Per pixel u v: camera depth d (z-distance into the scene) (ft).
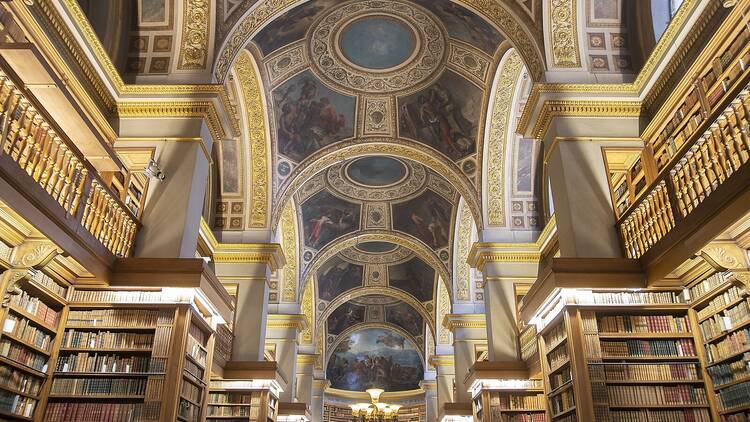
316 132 53.26
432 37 45.75
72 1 24.82
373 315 104.68
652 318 25.43
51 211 19.63
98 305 25.36
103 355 24.95
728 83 22.47
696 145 20.47
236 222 48.49
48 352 24.41
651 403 23.67
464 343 61.67
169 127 29.09
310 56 47.34
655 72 27.71
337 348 120.57
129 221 26.21
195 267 25.00
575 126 28.63
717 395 23.50
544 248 45.16
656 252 23.13
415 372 119.14
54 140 20.26
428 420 95.09
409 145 54.19
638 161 29.60
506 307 44.55
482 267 47.14
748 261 20.40
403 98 52.11
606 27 30.76
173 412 23.27
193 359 26.78
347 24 44.86
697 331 24.80
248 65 43.80
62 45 25.07
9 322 21.76
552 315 27.68
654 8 29.60
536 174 48.49
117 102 29.12
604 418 23.04
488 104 46.91
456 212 65.57
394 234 72.49
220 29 31.12
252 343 44.21
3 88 17.39
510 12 31.76
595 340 24.39
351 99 52.24
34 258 21.16
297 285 65.87
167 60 30.53
